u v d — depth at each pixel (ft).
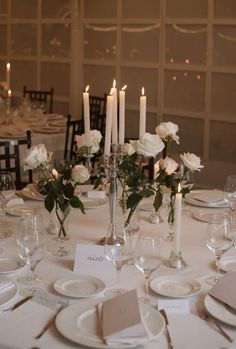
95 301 5.85
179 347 5.22
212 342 5.32
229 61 18.47
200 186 19.61
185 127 19.81
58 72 23.09
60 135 16.66
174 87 19.85
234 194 8.71
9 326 5.54
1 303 5.87
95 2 21.56
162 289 6.30
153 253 5.94
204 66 18.99
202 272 6.89
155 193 7.77
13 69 24.47
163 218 8.75
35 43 23.57
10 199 9.46
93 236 8.08
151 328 5.33
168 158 7.50
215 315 5.66
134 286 6.44
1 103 18.20
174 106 19.95
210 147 19.27
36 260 6.36
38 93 22.11
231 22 18.19
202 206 9.49
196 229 8.44
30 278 6.60
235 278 6.09
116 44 21.17
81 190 10.27
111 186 7.57
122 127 7.73
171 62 19.77
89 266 6.84
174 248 6.98
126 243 6.22
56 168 7.25
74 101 22.70
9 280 6.33
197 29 18.99
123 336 5.12
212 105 19.03
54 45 23.00
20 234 6.35
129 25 20.71
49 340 5.31
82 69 22.40
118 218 8.21
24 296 6.14
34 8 23.34
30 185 10.09
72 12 22.12
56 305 5.94
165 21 19.69
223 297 5.93
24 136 16.01
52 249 7.45
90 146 7.80
